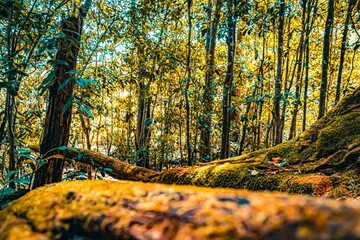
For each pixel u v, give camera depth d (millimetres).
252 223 417
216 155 7547
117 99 8531
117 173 4418
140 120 8039
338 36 8508
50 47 2227
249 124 6625
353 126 3031
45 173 2611
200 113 6078
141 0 5254
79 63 5512
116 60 6996
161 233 489
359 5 3607
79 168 5824
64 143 2695
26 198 779
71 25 2559
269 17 5285
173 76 6863
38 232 617
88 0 2750
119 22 5293
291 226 377
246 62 7742
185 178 3631
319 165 2861
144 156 7312
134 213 559
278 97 5207
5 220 705
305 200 463
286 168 3086
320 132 3238
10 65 2281
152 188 655
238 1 4441
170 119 7172
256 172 3100
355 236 322
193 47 5816
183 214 501
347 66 8211
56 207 675
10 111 2406
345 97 3404
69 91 2621
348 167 2660
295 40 7730
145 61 6102
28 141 5969
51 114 2627
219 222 448
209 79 6191
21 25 2477
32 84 5270
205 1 6883
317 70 8234
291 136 6746
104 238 559
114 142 9164
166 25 6090
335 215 371
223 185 3197
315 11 5484
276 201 464
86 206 634
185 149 7664
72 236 598
